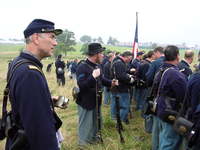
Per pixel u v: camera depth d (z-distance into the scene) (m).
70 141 5.65
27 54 2.17
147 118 5.80
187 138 2.99
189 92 3.14
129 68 8.37
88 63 4.87
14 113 2.10
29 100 1.96
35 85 1.99
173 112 3.66
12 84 2.06
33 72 2.02
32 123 1.95
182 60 5.18
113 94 6.68
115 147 5.02
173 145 3.76
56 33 2.35
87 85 4.77
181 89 3.68
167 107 3.73
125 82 6.55
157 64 5.93
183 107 3.29
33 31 2.20
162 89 3.87
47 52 2.27
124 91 6.62
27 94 1.96
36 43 2.21
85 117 4.97
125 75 6.48
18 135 2.03
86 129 4.99
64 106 3.00
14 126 2.11
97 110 4.98
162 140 3.87
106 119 6.74
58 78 15.34
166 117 3.71
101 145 5.02
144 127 6.45
